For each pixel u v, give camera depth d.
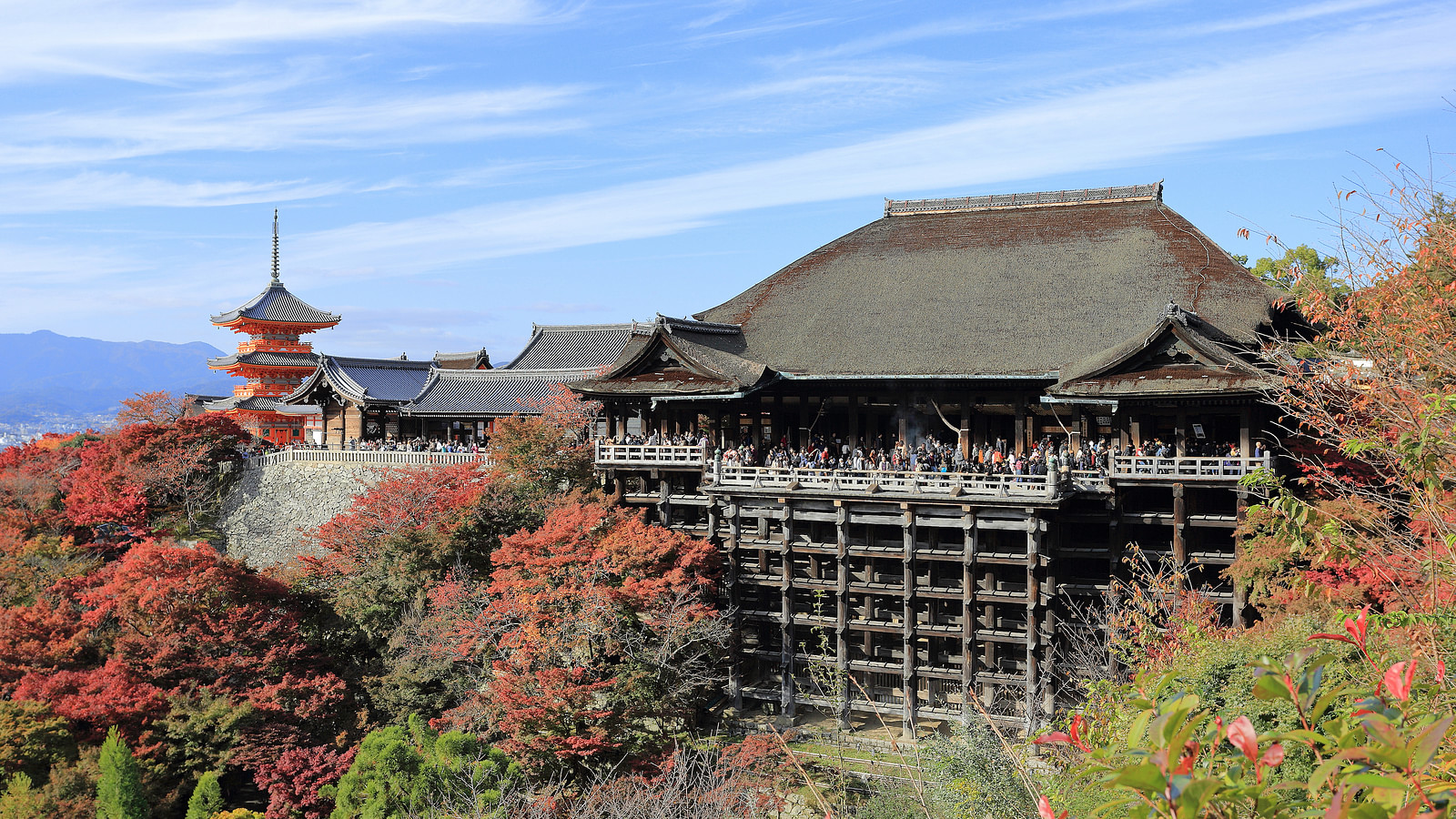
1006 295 47.81
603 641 36.19
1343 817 4.19
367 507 44.34
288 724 34.12
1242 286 43.69
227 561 38.44
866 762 33.53
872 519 39.16
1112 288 46.06
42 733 31.72
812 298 52.34
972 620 37.50
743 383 43.09
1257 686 5.20
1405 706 4.89
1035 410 44.16
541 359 70.12
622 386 45.97
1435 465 12.09
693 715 36.50
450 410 62.75
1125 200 53.69
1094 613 35.31
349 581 41.53
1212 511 38.81
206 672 35.75
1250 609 35.03
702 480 44.69
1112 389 36.56
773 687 43.03
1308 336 43.41
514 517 43.78
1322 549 13.68
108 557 55.22
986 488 36.88
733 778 29.50
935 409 44.59
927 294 49.72
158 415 70.88
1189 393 34.97
